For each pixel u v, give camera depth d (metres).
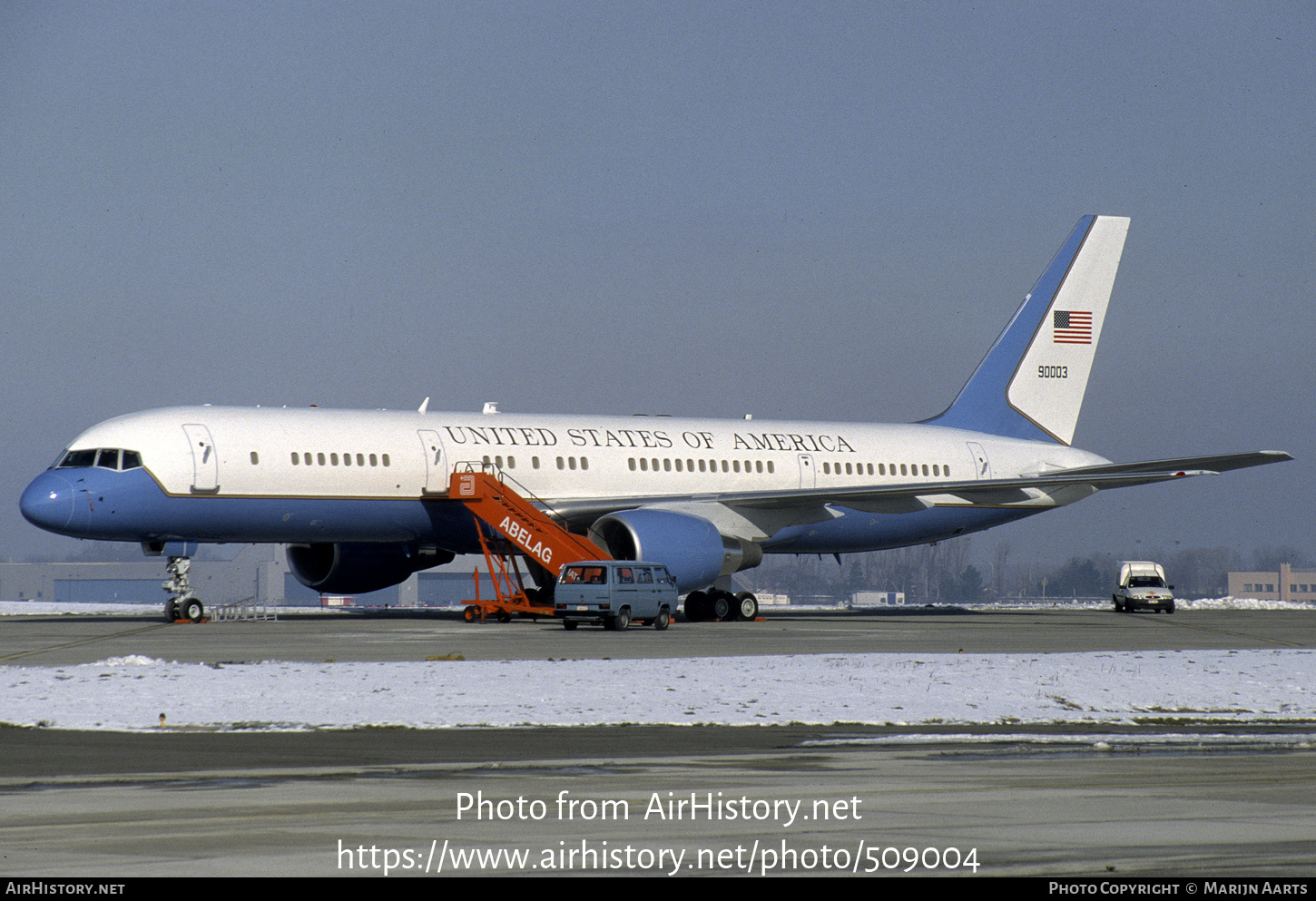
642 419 128.88
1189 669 68.31
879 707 52.88
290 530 110.56
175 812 31.31
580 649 80.56
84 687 56.97
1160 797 33.50
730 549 116.69
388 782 35.72
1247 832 29.02
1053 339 149.00
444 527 116.69
